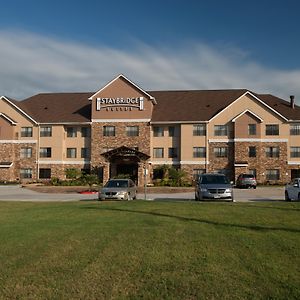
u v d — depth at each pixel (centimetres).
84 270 829
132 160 5484
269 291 698
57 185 5003
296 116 5553
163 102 6044
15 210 1945
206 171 5612
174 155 5725
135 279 771
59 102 6347
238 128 5544
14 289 727
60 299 684
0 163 5894
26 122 5962
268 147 5516
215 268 829
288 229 1259
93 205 2139
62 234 1200
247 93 5588
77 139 5938
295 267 831
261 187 4994
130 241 1091
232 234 1176
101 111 5750
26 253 970
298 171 5481
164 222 1420
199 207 1909
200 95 6162
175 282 749
